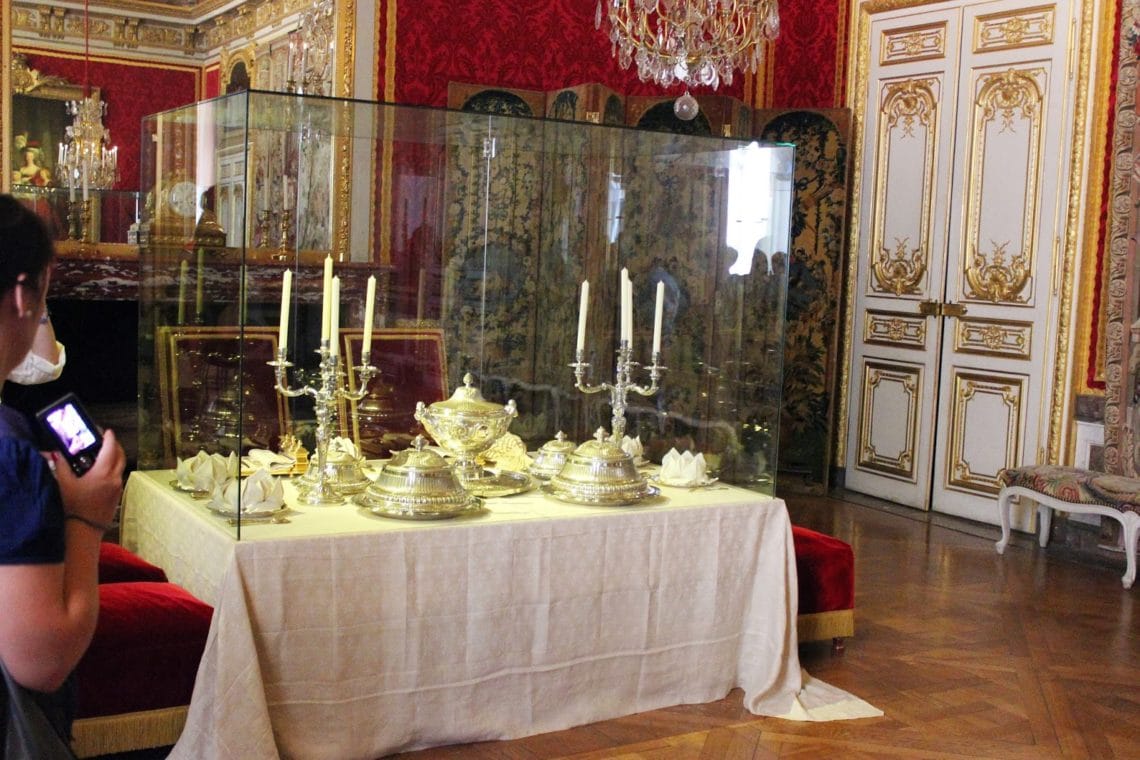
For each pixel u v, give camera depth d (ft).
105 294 17.40
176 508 10.06
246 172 8.90
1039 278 20.29
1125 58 18.30
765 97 25.00
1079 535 19.15
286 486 9.75
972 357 21.50
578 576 10.25
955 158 21.84
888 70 23.12
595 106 20.65
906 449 22.75
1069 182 19.72
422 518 9.59
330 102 9.46
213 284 9.37
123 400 18.76
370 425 10.48
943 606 15.51
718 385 11.46
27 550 4.05
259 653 8.82
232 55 32.24
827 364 23.40
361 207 9.87
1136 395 18.04
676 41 15.46
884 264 23.31
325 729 9.16
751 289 11.48
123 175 34.81
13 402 17.90
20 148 33.53
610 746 10.13
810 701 11.39
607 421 11.66
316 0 23.20
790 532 11.41
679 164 11.27
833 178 23.24
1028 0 20.48
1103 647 13.94
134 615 8.84
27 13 33.12
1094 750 10.71
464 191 10.54
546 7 21.84
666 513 10.71
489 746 9.97
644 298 11.36
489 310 10.95
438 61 20.83
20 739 4.16
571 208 11.03
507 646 9.97
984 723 11.27
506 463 11.16
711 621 11.16
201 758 8.63
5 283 4.18
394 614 9.37
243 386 8.96
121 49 34.40
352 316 10.16
